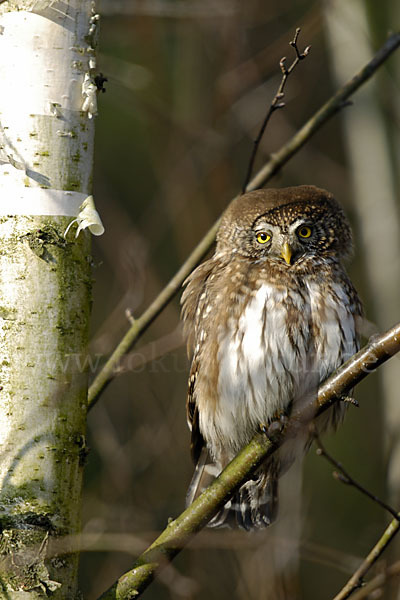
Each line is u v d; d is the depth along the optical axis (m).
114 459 13.14
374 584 8.22
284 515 10.88
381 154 14.98
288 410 7.21
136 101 15.38
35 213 6.36
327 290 9.06
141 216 17.22
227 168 15.15
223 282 9.14
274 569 10.83
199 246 9.59
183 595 11.69
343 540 15.04
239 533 11.25
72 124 6.52
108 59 14.39
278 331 8.66
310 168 16.69
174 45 17.14
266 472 9.27
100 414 13.45
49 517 6.13
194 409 9.57
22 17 6.50
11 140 6.40
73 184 6.48
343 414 9.41
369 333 9.07
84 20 6.61
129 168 17.92
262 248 9.31
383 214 14.70
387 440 13.09
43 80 6.46
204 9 14.32
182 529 6.71
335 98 9.80
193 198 15.05
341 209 9.95
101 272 16.50
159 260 16.52
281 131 15.93
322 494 15.55
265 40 16.78
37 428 6.22
